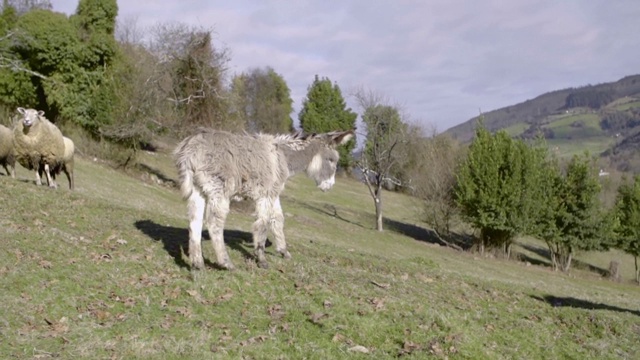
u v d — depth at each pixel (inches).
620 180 1819.6
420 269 529.0
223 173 357.1
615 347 366.3
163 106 1485.0
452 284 486.3
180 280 342.3
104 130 1487.5
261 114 3120.1
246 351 267.7
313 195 2183.8
